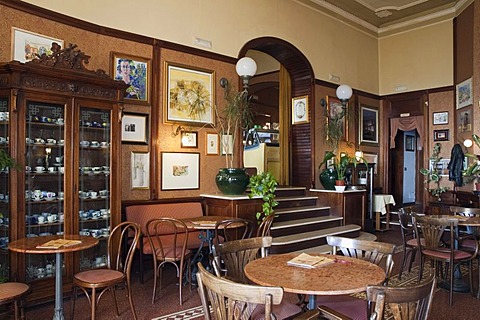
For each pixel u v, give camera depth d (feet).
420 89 27.53
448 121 26.07
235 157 19.17
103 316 11.20
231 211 16.12
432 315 11.59
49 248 9.43
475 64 22.18
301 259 8.54
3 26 12.53
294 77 24.79
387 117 29.17
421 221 13.80
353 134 26.89
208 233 13.61
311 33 24.00
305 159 24.17
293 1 22.82
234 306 5.91
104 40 15.03
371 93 28.68
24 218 11.51
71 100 12.44
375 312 5.67
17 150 11.31
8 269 11.46
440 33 26.55
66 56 12.26
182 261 12.60
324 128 24.44
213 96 18.45
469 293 13.47
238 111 18.31
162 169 16.62
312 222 20.20
